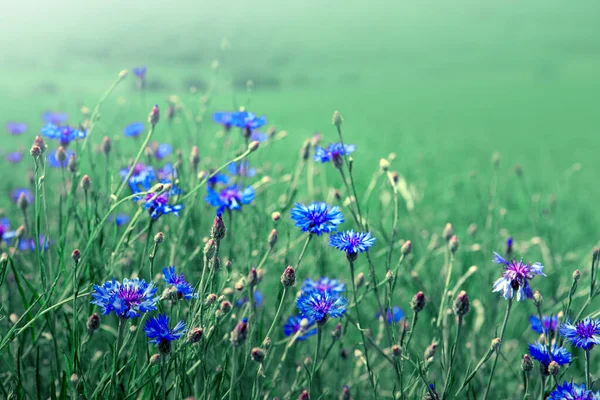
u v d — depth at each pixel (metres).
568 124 6.78
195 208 1.49
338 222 1.26
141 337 1.31
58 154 1.35
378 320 1.49
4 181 2.17
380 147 3.62
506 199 2.63
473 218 2.33
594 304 1.64
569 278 1.62
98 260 1.38
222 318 1.25
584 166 4.16
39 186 1.28
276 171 1.83
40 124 4.04
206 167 1.51
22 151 2.09
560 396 1.20
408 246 1.30
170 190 1.35
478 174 3.35
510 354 1.50
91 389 1.29
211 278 1.23
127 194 1.51
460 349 1.43
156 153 1.56
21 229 1.36
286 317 1.44
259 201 1.63
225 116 1.53
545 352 1.23
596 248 1.29
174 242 1.40
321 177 1.73
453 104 8.80
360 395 1.42
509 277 1.24
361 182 2.13
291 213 1.27
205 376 1.22
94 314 1.24
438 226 2.22
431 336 1.46
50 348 1.37
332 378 1.44
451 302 1.42
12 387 1.26
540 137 5.75
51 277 1.33
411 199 1.67
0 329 1.35
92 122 1.40
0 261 1.27
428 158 3.61
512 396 1.43
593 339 1.21
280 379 1.33
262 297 1.47
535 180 3.36
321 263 1.47
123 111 2.40
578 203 2.88
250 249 1.41
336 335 1.31
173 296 1.21
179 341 1.22
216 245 1.22
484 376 1.44
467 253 1.58
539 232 1.73
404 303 1.60
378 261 1.66
